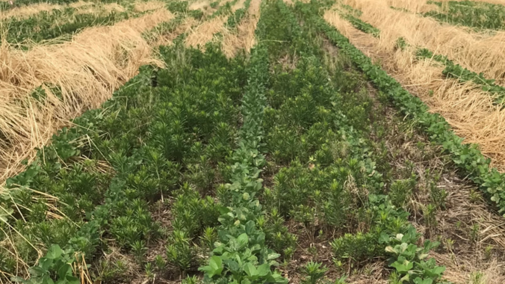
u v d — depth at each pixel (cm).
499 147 476
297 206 370
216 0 1833
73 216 357
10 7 1417
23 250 318
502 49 734
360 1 1469
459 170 442
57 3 1559
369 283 304
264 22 1058
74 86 584
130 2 1619
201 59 735
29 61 597
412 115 550
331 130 481
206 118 498
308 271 289
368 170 406
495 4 1636
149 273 311
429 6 1399
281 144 456
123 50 765
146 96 586
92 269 316
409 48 805
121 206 358
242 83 676
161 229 351
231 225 326
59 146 436
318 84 618
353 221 362
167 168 425
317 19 1135
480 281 295
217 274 278
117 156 412
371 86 681
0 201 363
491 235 349
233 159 421
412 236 309
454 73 675
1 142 469
